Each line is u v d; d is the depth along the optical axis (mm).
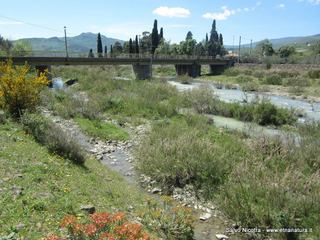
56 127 12891
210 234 7934
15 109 15086
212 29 125562
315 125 18844
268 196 8578
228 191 9133
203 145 12617
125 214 7625
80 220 6289
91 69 60750
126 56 59312
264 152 12891
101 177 10297
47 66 40406
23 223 5766
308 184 9258
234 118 22719
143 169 11688
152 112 22844
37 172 8312
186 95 28031
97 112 21344
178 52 97688
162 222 7531
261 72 61250
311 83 47438
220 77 64188
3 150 9469
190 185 10648
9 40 67812
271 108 21875
